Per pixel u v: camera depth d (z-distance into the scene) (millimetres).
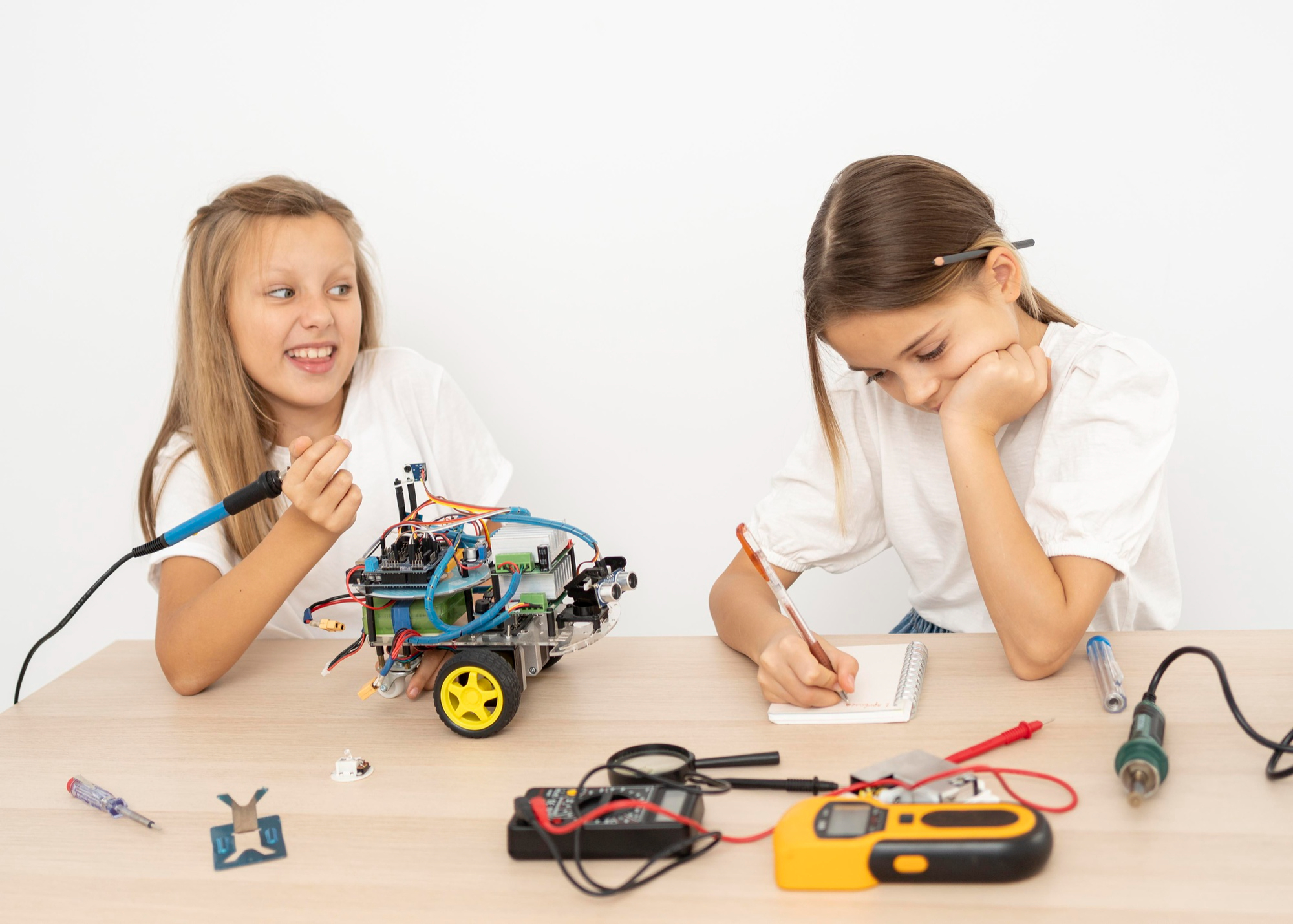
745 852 708
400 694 1037
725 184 1924
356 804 816
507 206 1983
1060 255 1861
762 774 808
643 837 705
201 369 1432
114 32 1980
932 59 1830
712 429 2020
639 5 1875
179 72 1989
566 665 1089
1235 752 789
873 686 949
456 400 1714
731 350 1981
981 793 723
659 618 2121
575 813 727
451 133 1967
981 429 1063
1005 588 977
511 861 721
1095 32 1775
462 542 966
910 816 678
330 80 1971
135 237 2047
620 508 2084
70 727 1012
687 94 1898
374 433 1607
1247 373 1851
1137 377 1129
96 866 751
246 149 2010
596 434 2057
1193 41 1752
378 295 1964
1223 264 1819
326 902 687
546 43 1909
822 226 1129
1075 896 628
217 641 1063
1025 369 1078
